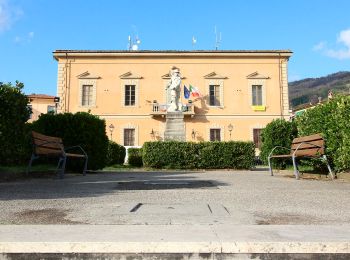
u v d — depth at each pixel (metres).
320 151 8.14
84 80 34.59
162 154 15.59
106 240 2.39
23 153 9.05
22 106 8.80
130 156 20.11
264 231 2.69
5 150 8.28
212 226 2.93
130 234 2.59
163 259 2.30
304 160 10.02
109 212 3.74
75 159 11.13
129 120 34.31
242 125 34.41
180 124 24.69
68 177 9.25
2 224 3.18
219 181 7.82
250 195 5.24
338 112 8.06
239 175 10.48
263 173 11.72
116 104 34.38
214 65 34.81
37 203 4.41
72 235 2.56
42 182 7.46
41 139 8.44
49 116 11.27
